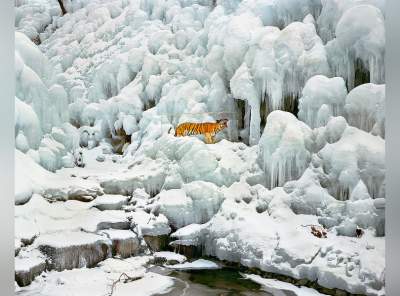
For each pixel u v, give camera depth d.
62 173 6.51
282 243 5.03
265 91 6.48
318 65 5.95
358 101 5.36
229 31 7.00
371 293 4.08
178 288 4.59
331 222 5.09
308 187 5.45
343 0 5.99
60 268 4.73
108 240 5.22
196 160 6.41
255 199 5.98
